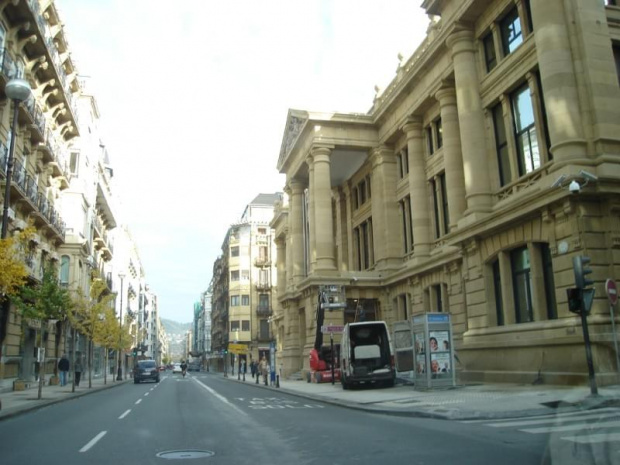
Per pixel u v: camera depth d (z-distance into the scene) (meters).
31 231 16.89
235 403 19.84
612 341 15.97
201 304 168.50
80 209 42.06
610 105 17.69
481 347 21.75
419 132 32.31
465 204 26.67
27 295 24.53
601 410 6.25
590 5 18.44
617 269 16.61
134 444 10.02
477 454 8.04
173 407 18.30
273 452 8.84
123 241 81.00
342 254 43.88
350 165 40.72
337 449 8.93
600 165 16.83
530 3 19.70
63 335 38.81
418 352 20.22
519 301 20.78
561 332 17.33
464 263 23.70
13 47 26.28
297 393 23.84
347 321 36.34
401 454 8.28
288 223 51.69
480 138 23.66
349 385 24.39
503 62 22.50
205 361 145.38
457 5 24.61
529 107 21.44
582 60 18.09
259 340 86.19
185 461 8.21
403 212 35.34
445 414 12.54
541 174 20.06
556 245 17.88
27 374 32.28
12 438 11.18
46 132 31.75
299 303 43.66
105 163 65.19
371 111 38.53
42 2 29.56
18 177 26.78
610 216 16.89
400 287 33.28
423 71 29.73
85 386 34.66
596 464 5.08
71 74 36.50
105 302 39.34
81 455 8.91
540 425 10.68
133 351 83.19
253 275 88.81
